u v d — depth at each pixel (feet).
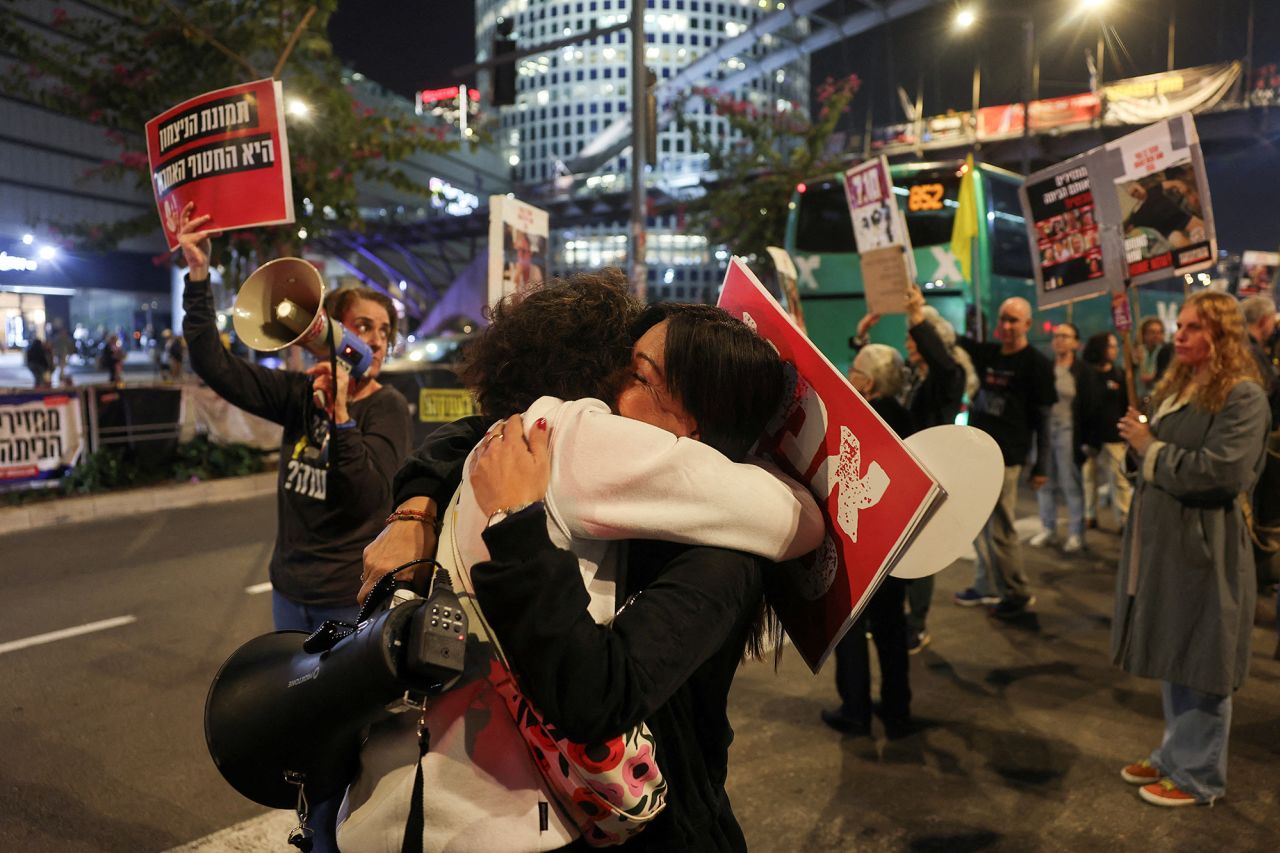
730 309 4.79
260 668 4.07
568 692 3.23
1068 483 23.73
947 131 117.91
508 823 3.66
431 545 4.14
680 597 3.51
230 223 9.89
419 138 35.96
